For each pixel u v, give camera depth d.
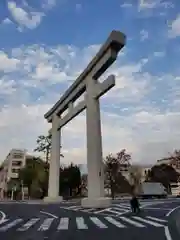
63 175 69.25
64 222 15.21
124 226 13.55
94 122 28.33
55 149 41.84
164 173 82.50
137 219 16.91
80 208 26.23
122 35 25.97
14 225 13.97
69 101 37.03
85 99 31.05
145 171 85.56
